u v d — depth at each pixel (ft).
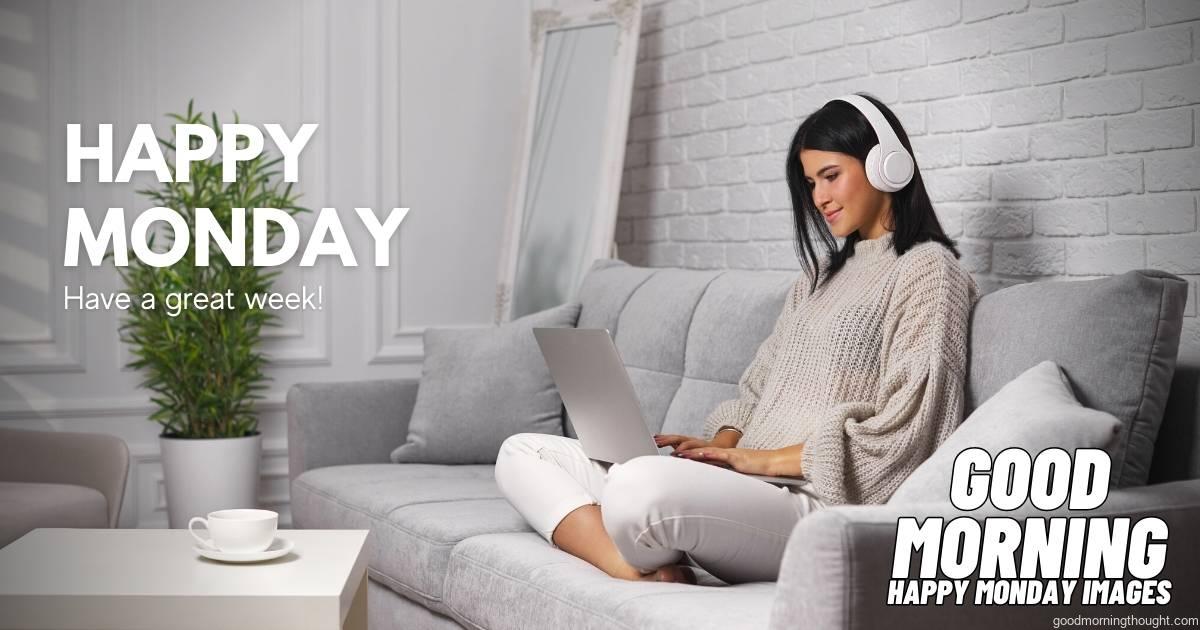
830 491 6.43
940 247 6.99
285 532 7.44
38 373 13.14
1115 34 7.99
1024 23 8.69
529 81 14.48
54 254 13.19
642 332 10.13
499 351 10.73
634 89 13.91
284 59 14.20
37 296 13.15
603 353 7.02
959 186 9.32
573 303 11.22
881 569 4.67
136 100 13.51
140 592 5.88
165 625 5.85
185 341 12.72
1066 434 5.27
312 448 10.68
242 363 12.96
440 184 14.98
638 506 6.04
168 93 13.67
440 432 10.50
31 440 10.22
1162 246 7.70
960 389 6.59
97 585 6.03
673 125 13.20
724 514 6.11
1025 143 8.70
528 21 15.29
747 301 9.15
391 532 8.55
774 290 9.02
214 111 13.88
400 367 14.83
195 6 13.78
